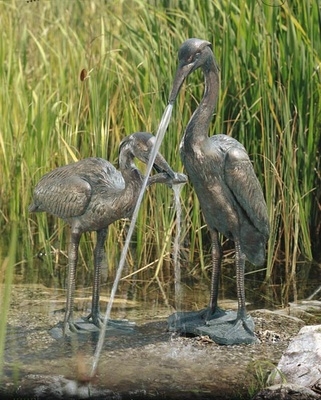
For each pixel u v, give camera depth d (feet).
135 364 26.25
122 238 36.86
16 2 45.06
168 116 26.99
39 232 36.91
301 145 36.24
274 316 30.17
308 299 32.30
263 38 36.11
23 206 38.04
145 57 37.14
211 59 26.94
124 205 27.04
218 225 28.09
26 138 38.58
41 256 36.52
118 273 27.17
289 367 25.77
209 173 27.07
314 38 36.94
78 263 35.76
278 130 35.60
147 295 32.45
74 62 39.88
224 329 28.12
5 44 42.65
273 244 34.83
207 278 34.35
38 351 27.09
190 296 32.40
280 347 27.71
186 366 26.16
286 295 32.73
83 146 37.01
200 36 36.65
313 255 36.78
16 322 29.43
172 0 38.60
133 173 26.99
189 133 27.02
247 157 27.35
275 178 35.29
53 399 24.29
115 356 26.73
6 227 38.96
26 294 32.27
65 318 28.22
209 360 26.58
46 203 27.84
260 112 35.81
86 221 27.40
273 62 36.14
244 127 36.14
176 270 34.65
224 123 36.55
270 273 34.63
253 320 29.40
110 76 37.81
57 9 44.16
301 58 36.29
